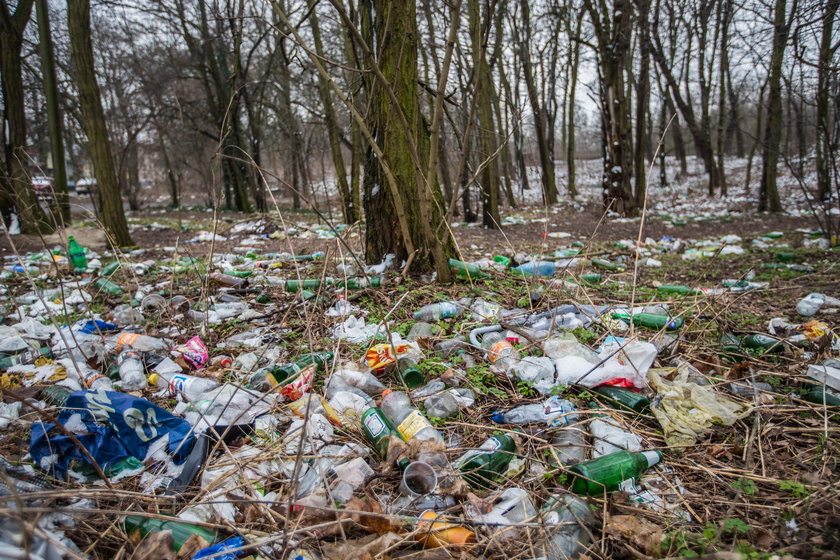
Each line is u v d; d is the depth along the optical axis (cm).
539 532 182
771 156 1480
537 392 285
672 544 182
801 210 1520
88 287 542
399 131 495
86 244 996
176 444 229
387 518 178
